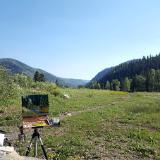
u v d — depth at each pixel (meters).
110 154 19.80
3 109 37.38
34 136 15.61
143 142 23.78
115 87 193.50
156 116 38.78
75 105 49.41
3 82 42.72
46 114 14.44
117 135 25.91
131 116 38.75
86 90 88.31
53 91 59.22
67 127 29.30
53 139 23.20
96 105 52.53
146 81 177.62
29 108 14.29
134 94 88.12
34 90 57.56
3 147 13.48
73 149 20.08
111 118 36.81
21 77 61.09
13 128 28.11
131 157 19.47
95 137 24.92
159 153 20.66
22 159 13.51
